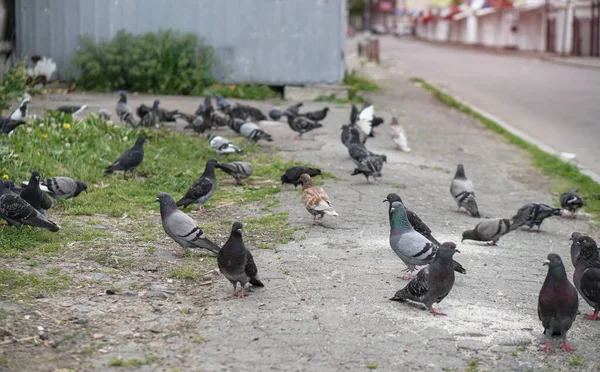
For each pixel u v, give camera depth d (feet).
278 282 23.26
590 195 40.29
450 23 297.12
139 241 26.91
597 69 129.80
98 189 33.24
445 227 32.17
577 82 104.68
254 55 70.49
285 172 36.27
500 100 83.35
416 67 135.23
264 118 53.57
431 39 335.67
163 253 25.70
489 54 187.52
